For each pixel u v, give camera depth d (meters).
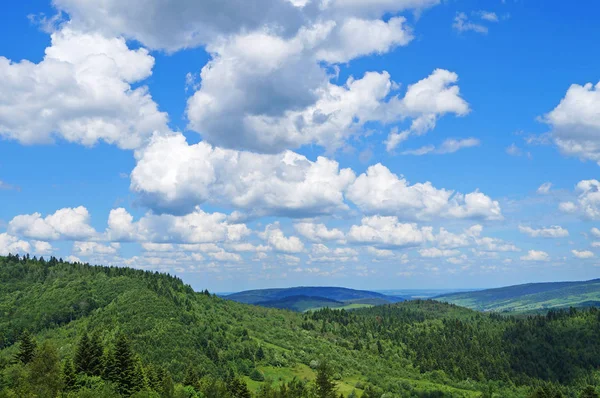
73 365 171.25
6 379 154.38
